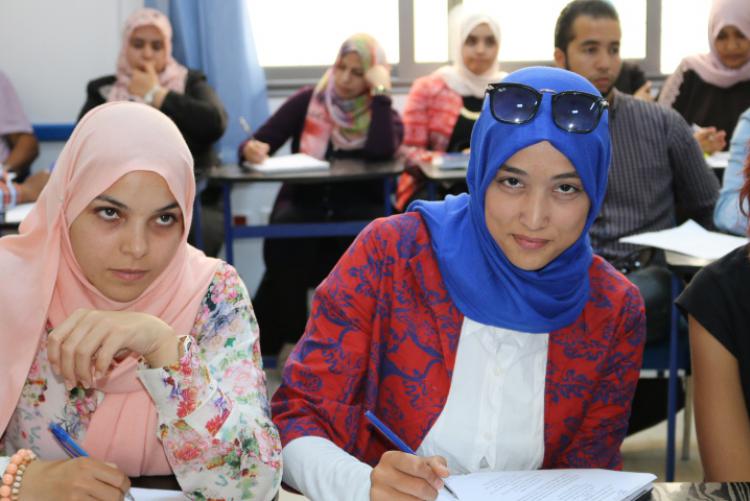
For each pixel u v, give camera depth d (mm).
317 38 4395
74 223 1097
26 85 4184
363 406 1272
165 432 1043
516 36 4395
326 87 3766
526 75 1193
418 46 4414
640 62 4441
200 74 3889
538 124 1129
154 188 1078
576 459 1267
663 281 2299
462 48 3904
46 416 1156
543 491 1030
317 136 3779
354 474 1086
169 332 1045
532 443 1232
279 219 3439
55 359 1018
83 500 973
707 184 2670
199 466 1043
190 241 3230
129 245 1082
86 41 4160
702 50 4434
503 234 1175
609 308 1262
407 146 3889
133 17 3771
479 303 1224
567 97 1130
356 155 3756
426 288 1256
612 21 2875
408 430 1240
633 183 2615
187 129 3699
